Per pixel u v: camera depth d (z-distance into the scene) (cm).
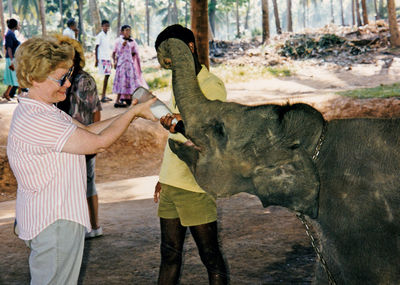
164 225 272
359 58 2084
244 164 176
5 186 767
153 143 941
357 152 182
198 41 992
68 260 221
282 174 175
